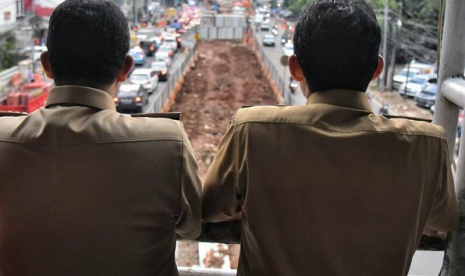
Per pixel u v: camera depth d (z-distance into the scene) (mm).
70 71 1208
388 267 1200
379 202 1176
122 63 1255
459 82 1439
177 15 18266
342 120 1197
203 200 1303
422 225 1245
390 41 10281
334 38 1181
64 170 1148
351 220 1176
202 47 25625
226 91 16812
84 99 1200
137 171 1169
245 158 1210
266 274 1224
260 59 20953
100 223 1146
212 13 29453
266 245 1211
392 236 1188
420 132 1212
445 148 1234
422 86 11156
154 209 1183
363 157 1170
